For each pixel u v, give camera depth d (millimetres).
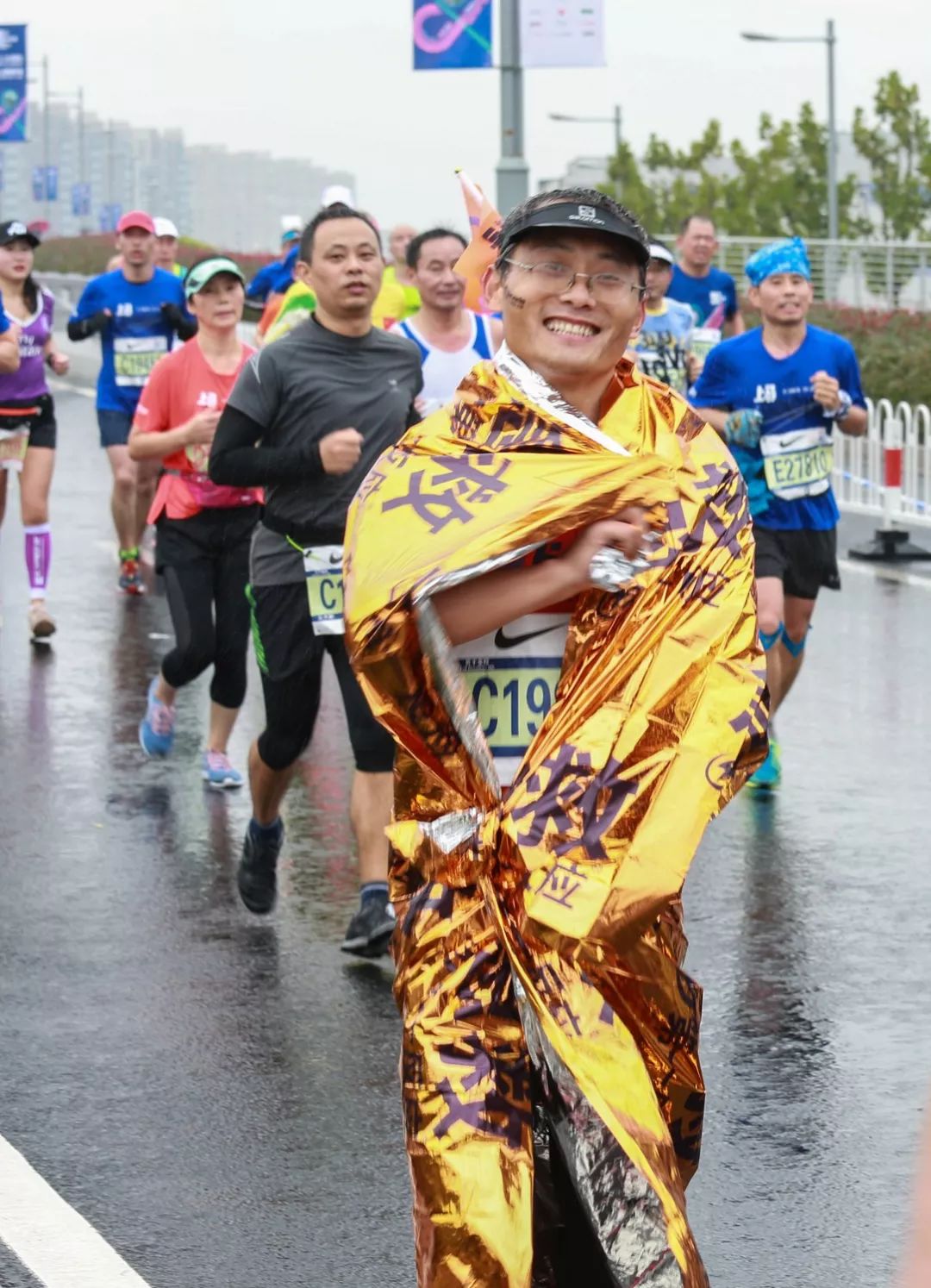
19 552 15961
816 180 44875
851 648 12578
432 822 3885
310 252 6895
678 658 3756
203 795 9242
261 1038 6250
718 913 7457
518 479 3799
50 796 9203
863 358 26547
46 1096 5801
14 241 12406
